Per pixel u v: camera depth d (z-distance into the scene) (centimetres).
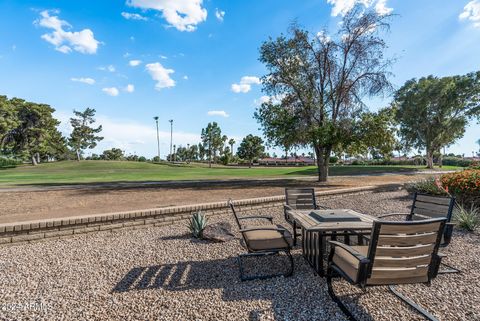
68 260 468
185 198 1031
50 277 402
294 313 302
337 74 1812
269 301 329
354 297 338
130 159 10212
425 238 288
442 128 4088
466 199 825
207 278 396
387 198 1041
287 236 436
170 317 297
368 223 387
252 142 7994
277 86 1855
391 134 1647
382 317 297
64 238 584
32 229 553
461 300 328
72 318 298
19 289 366
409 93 4369
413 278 293
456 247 512
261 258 474
